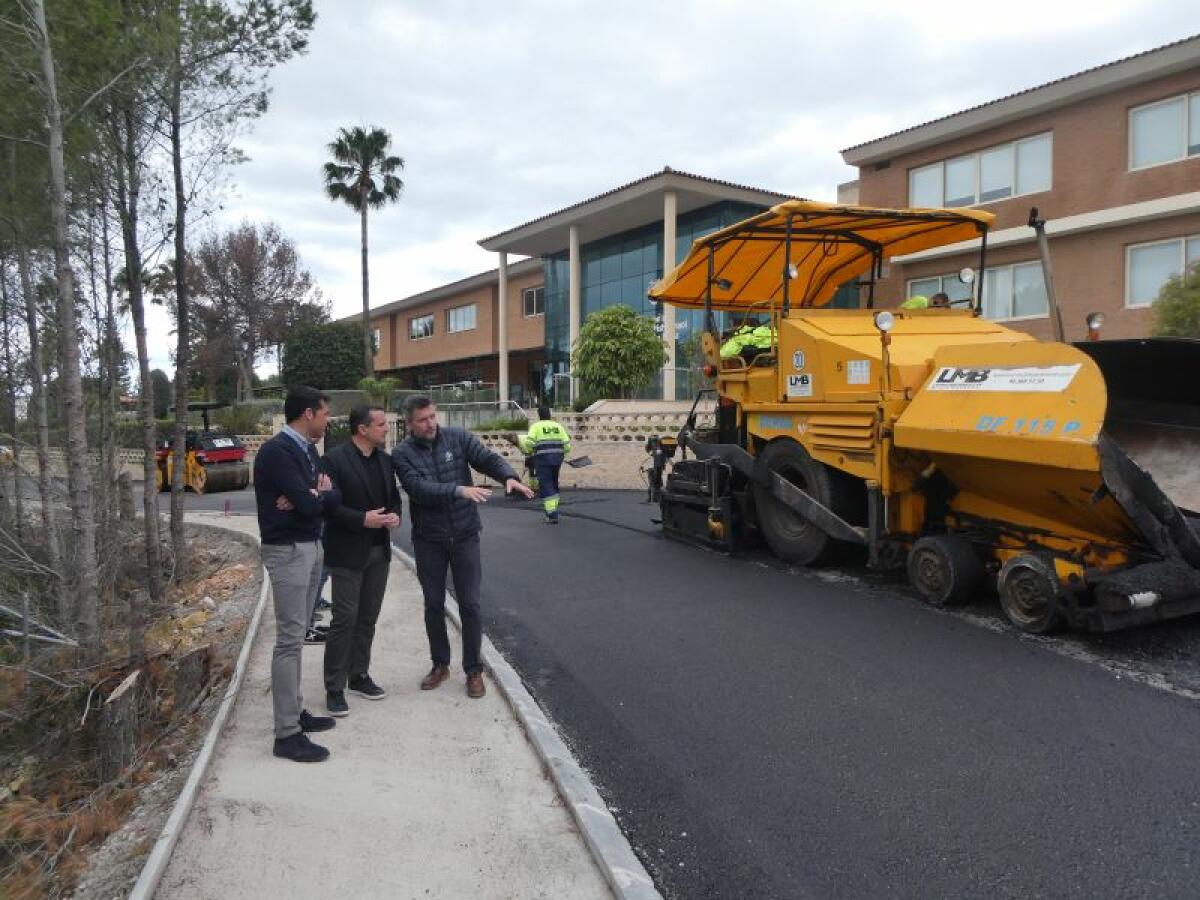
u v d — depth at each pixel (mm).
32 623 6664
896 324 7832
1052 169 17469
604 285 28625
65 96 6336
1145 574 5180
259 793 3783
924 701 4676
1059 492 5359
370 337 34156
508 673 5281
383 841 3381
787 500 7859
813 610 6531
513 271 34688
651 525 11086
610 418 16875
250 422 30141
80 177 7613
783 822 3527
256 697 5062
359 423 4750
